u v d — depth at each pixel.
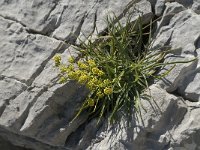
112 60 1.29
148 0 1.36
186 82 1.28
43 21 1.39
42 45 1.36
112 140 1.27
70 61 1.28
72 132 1.34
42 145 1.39
